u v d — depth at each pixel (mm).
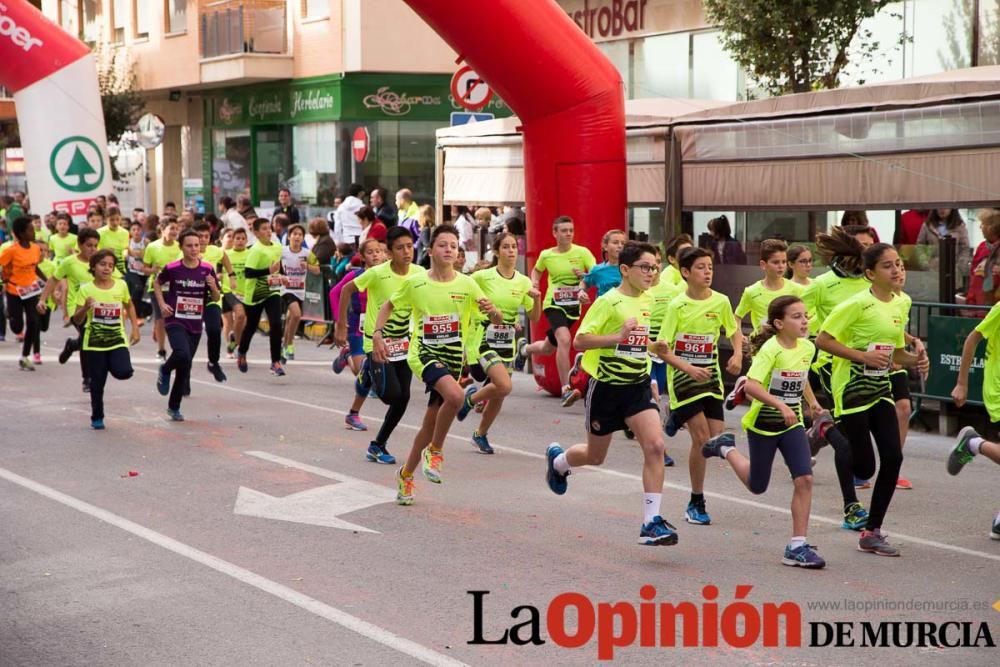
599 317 7453
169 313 12391
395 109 28062
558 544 7703
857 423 7844
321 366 16750
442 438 8781
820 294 9312
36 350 16469
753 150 13484
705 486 9453
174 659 5695
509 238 11594
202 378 15453
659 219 18109
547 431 11867
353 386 14859
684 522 8297
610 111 13758
